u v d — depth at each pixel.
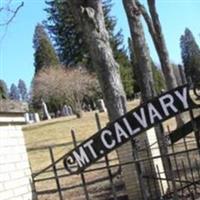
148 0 23.22
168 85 23.30
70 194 14.46
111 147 7.27
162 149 9.62
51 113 59.59
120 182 14.17
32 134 34.56
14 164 9.40
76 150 7.36
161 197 10.57
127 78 62.03
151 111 7.21
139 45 19.38
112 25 61.72
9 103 9.61
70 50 60.28
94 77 55.28
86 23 13.52
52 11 60.94
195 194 10.30
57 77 55.78
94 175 15.81
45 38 73.75
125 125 7.25
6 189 9.01
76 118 40.91
